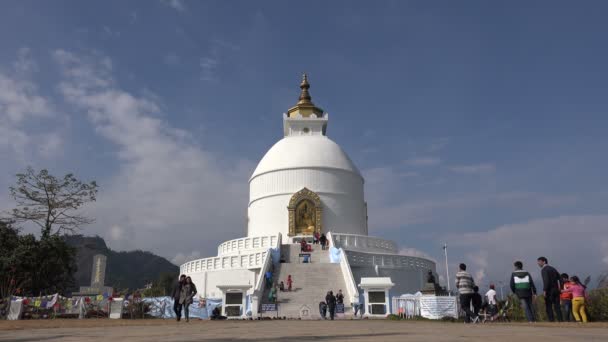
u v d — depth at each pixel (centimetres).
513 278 2002
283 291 3928
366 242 5381
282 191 6031
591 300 2134
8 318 3156
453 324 1852
